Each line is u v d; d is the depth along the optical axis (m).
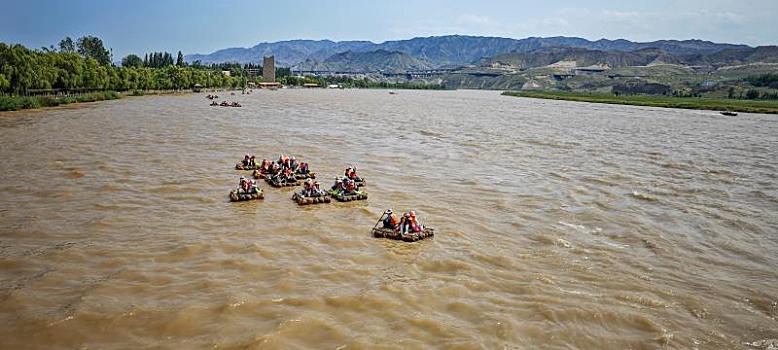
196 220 30.59
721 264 26.52
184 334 17.78
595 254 27.19
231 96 182.00
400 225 29.12
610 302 21.53
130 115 94.06
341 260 25.09
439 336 18.28
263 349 16.97
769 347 18.55
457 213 34.00
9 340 17.17
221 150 56.56
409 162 52.19
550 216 33.91
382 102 176.62
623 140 76.38
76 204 33.22
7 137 61.47
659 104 180.50
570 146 68.12
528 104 188.88
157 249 25.61
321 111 120.25
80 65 135.50
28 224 28.95
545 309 20.55
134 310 19.19
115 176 41.59
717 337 19.12
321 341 17.64
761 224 33.47
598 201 38.09
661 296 22.41
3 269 22.80
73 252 24.86
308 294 21.14
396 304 20.53
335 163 50.50
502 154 59.44
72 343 17.12
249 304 19.97
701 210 36.50
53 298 20.16
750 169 53.38
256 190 36.03
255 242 27.05
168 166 46.41
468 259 25.83
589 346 18.09
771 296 22.77
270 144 62.19
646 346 18.28
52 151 52.53
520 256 26.55
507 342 18.05
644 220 33.59
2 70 105.88
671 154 62.94
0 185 37.62
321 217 31.95
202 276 22.55
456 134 78.94
